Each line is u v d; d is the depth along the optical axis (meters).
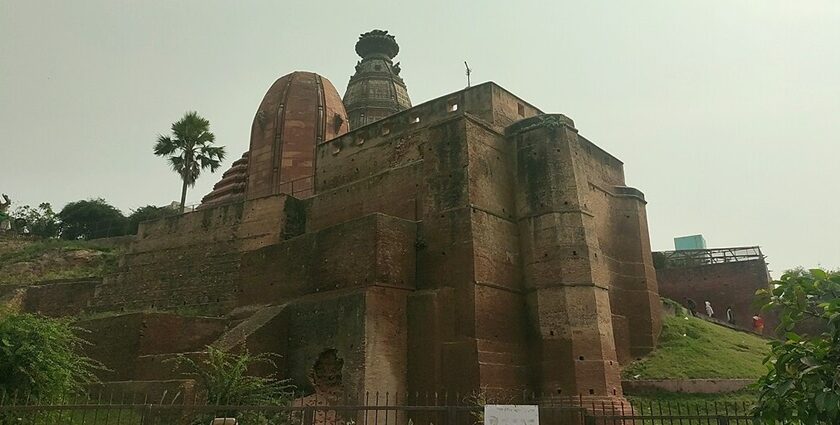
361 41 51.56
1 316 14.82
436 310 20.62
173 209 53.09
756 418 7.27
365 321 19.81
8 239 50.66
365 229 21.55
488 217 22.05
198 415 15.80
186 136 43.25
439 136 23.38
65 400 14.84
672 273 40.78
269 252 25.64
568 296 21.05
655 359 24.75
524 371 20.97
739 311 38.28
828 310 6.86
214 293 28.84
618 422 18.00
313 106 36.62
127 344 21.97
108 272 37.00
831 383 6.60
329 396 20.14
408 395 20.17
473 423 18.48
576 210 22.08
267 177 35.16
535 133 23.86
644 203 29.77
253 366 20.77
